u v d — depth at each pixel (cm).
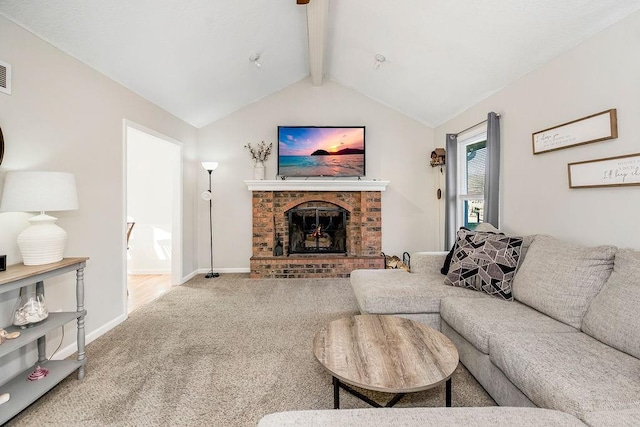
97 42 238
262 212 454
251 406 165
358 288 264
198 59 317
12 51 191
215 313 306
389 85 419
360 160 473
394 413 96
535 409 100
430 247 488
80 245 245
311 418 93
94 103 261
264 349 230
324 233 492
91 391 179
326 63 437
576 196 221
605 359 133
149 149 493
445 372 130
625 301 144
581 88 214
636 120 178
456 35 271
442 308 222
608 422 96
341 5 297
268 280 430
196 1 242
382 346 154
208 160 472
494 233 255
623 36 185
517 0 210
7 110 187
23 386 168
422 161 486
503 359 147
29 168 202
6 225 186
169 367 205
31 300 178
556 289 180
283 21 318
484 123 342
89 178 254
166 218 496
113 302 278
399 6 267
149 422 153
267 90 464
